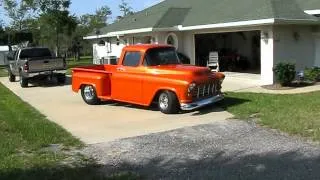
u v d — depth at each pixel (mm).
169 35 25859
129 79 15078
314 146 9383
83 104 16797
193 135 10945
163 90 14211
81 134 11656
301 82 19766
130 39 30219
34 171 8344
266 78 20625
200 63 26188
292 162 8336
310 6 21000
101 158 9289
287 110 13211
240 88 19125
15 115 14875
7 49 56281
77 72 17000
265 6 20797
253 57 27094
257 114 13062
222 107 14477
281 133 10656
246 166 8234
